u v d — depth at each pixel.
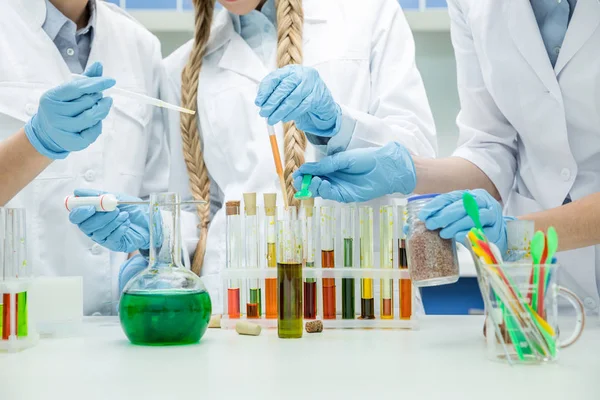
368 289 1.50
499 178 1.98
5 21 2.08
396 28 2.13
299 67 1.66
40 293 1.39
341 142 1.78
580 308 1.16
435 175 1.88
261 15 2.15
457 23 2.06
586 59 1.78
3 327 1.23
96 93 1.59
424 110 2.06
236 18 2.19
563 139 1.86
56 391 0.92
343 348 1.24
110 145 2.17
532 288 1.09
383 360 1.12
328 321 1.49
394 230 1.50
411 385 0.95
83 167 2.11
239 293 1.52
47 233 2.08
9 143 1.67
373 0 2.14
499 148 2.03
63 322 1.41
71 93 1.54
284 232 1.37
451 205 1.32
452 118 3.62
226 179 2.12
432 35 3.60
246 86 2.09
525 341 1.08
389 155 1.68
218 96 2.10
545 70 1.82
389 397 0.88
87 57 2.23
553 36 1.85
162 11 3.07
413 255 1.34
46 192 2.07
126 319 1.27
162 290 1.27
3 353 1.21
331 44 2.07
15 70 2.06
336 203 1.99
